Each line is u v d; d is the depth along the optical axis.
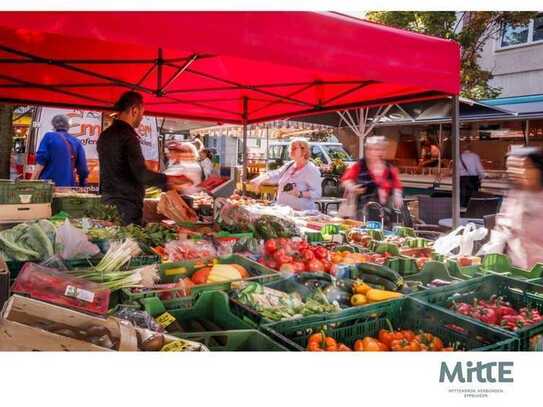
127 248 2.29
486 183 8.50
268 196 6.07
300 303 1.96
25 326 1.27
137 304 1.87
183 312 1.95
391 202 5.47
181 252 2.61
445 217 5.99
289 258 2.53
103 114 7.04
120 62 3.87
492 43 10.94
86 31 1.90
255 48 2.34
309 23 2.53
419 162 10.32
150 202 4.29
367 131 8.32
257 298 1.94
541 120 8.31
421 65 2.99
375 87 4.41
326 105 5.25
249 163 13.02
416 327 1.98
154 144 7.82
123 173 3.48
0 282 1.54
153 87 5.05
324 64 2.59
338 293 2.12
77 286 1.54
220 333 1.67
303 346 1.75
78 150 6.00
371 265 2.30
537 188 3.46
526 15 9.18
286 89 5.00
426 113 7.00
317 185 5.38
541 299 2.20
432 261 2.63
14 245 2.24
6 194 3.54
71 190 5.11
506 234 3.62
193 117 6.39
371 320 1.93
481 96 9.68
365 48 2.74
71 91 5.09
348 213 5.61
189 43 2.15
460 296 2.27
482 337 1.76
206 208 4.51
